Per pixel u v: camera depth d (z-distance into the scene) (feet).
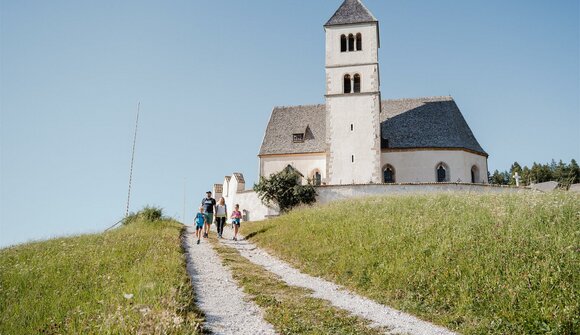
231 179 176.04
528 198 70.49
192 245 84.94
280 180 142.20
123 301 38.81
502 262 46.37
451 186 132.26
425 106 181.68
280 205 141.49
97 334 31.32
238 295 47.03
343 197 136.26
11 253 70.18
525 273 42.88
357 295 48.08
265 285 51.62
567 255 44.62
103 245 73.41
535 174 340.39
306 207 115.85
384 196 103.50
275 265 65.57
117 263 57.26
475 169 168.86
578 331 34.04
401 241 59.82
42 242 85.15
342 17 170.81
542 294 38.99
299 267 62.85
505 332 35.55
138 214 122.42
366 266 55.06
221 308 41.86
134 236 86.02
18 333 33.17
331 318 39.52
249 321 38.17
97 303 38.86
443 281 46.29
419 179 161.07
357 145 159.02
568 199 66.44
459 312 40.06
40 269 54.24
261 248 81.51
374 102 161.17
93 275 50.24
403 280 48.70
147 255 63.31
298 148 175.52
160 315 34.40
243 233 103.24
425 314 40.86
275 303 43.47
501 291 41.24
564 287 39.17
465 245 52.70
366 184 136.36
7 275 51.47
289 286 51.65
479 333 35.88
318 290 50.11
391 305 43.96
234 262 66.59
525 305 38.27
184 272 54.54
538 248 47.65
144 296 39.99
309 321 38.47
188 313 37.91
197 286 50.26
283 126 186.91
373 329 36.91
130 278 47.47
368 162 157.07
